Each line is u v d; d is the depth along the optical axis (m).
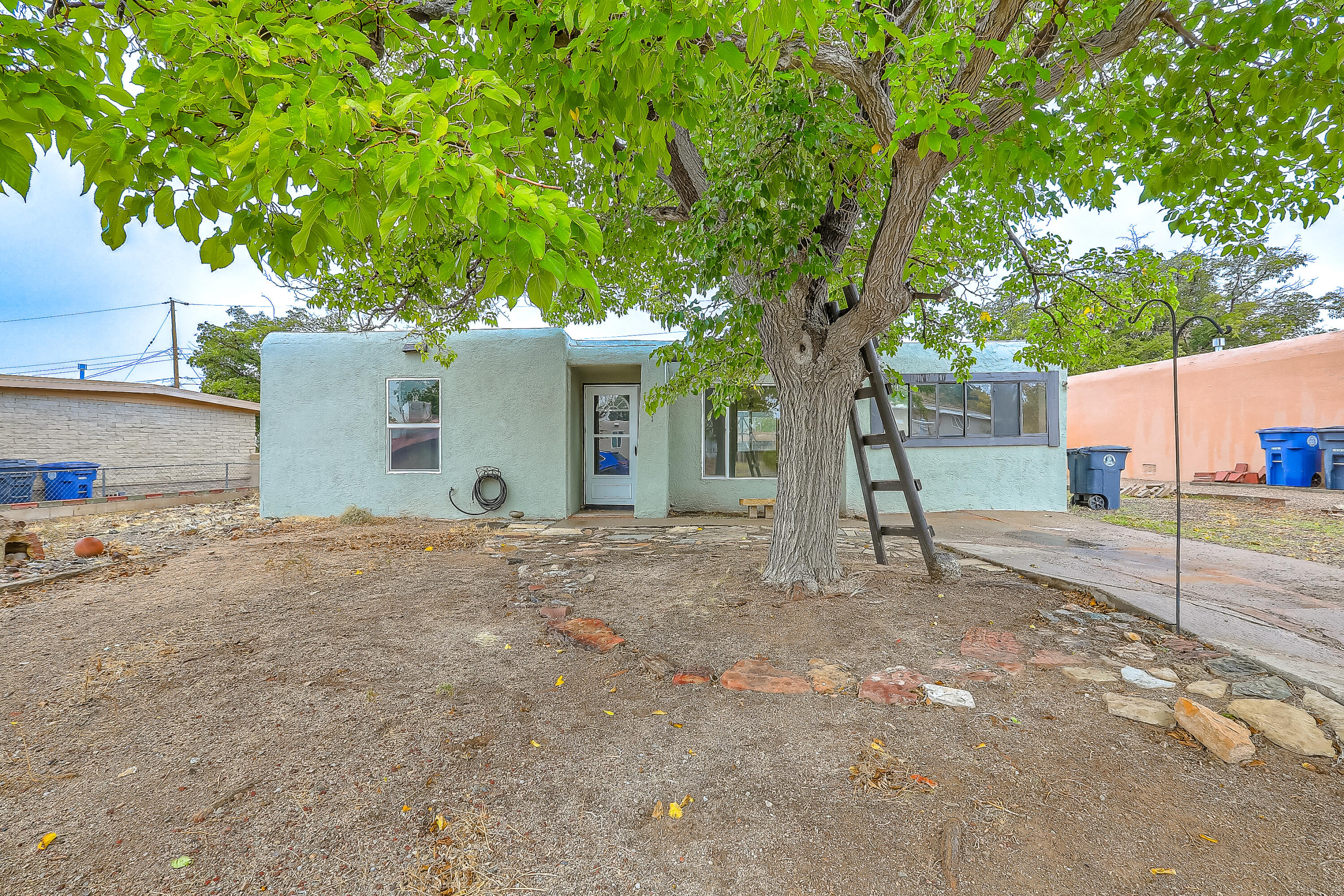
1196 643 3.30
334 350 9.13
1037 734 2.36
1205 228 3.87
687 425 9.77
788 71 3.22
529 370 9.05
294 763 2.23
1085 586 4.32
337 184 1.42
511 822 1.90
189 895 1.60
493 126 1.40
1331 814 1.85
